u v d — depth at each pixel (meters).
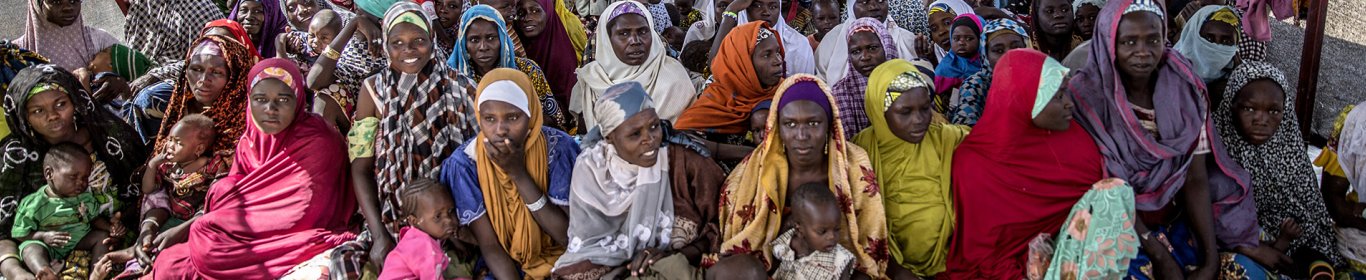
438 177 3.55
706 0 7.39
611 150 3.37
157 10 5.79
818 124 3.17
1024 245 3.33
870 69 4.35
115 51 5.48
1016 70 3.20
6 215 3.81
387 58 3.57
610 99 3.26
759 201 3.30
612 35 4.40
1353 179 3.83
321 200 3.66
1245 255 3.50
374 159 3.63
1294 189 3.71
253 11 5.37
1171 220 3.59
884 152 3.49
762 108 3.88
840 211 3.10
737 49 4.24
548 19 5.09
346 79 4.36
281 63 3.58
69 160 3.73
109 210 4.00
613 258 3.35
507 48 4.31
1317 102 5.79
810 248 3.19
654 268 3.26
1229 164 3.48
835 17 5.59
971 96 4.14
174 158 3.87
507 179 3.35
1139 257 3.33
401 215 3.56
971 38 4.69
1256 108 3.54
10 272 3.66
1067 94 3.21
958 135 3.53
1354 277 3.71
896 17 6.27
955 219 3.42
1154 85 3.45
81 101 3.95
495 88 3.19
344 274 3.44
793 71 5.23
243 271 3.56
